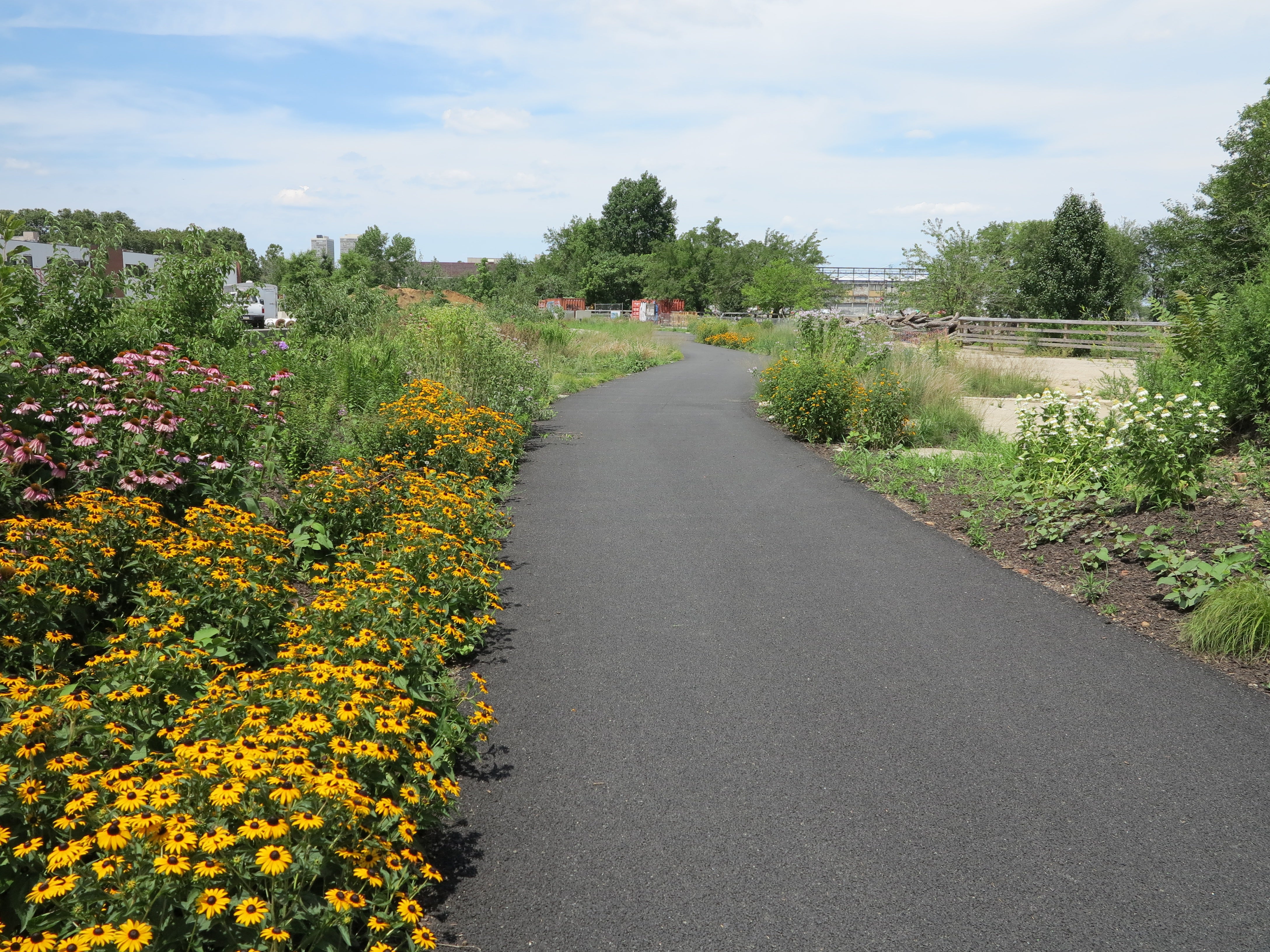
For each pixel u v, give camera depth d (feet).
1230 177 107.65
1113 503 24.56
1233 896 9.96
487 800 11.87
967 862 10.55
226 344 30.45
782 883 10.19
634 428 45.98
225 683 11.77
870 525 26.32
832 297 188.85
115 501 15.11
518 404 45.29
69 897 7.19
